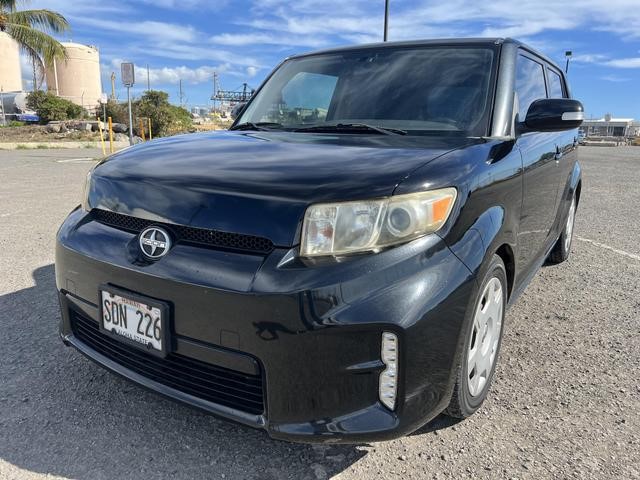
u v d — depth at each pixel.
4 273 4.11
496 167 2.22
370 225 1.74
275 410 1.75
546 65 3.68
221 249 1.83
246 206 1.83
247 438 2.15
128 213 2.07
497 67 2.76
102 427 2.20
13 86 41.91
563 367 2.76
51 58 23.05
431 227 1.81
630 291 3.95
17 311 3.36
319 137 2.51
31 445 2.08
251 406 1.82
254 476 1.93
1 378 2.56
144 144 2.70
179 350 1.87
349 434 1.72
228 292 1.72
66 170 11.91
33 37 22.12
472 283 1.87
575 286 4.06
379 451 2.07
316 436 1.72
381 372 1.73
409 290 1.71
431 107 2.69
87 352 2.23
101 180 2.28
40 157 15.95
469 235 1.93
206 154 2.29
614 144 44.50
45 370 2.64
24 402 2.37
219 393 1.86
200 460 2.01
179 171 2.11
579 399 2.45
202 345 1.81
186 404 1.90
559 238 4.40
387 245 1.75
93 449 2.06
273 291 1.67
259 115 3.25
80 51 49.59
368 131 2.61
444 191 1.86
